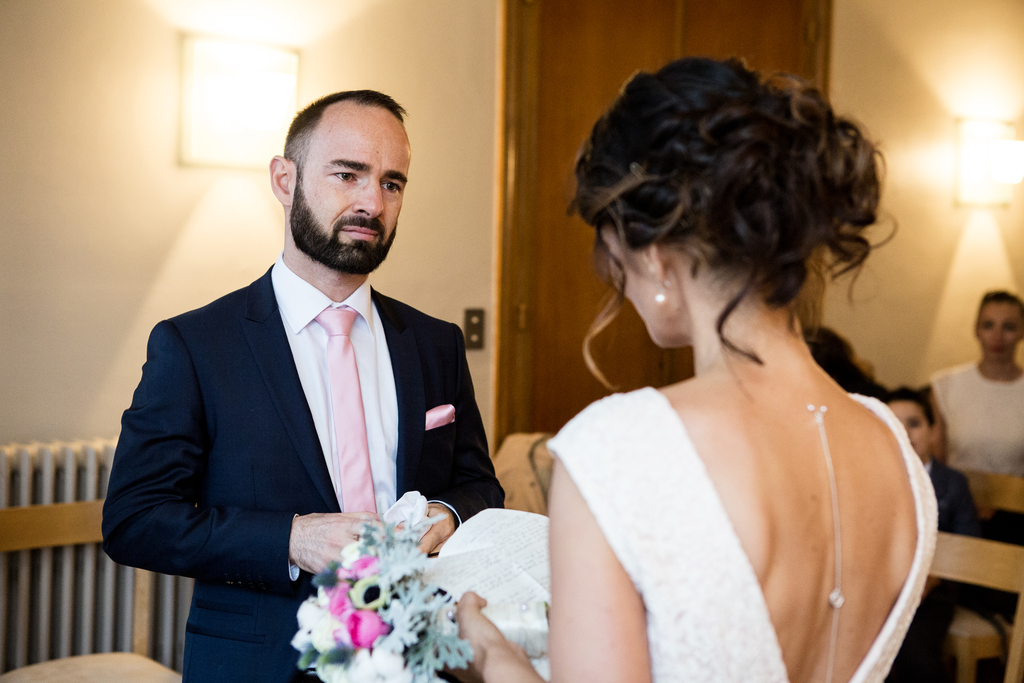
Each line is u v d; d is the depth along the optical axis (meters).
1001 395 3.80
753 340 0.82
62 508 2.20
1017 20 4.43
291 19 2.85
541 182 3.48
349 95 1.64
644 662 0.74
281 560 1.40
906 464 0.87
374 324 1.73
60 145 2.50
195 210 2.71
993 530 3.39
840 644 0.80
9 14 2.41
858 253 0.82
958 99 4.29
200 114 2.70
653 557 0.73
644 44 3.64
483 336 3.32
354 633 0.96
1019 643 2.14
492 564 1.06
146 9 2.61
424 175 3.15
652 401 0.78
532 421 3.53
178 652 2.56
